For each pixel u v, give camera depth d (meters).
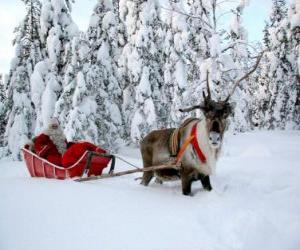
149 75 19.03
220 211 5.12
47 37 18.80
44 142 8.62
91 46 18.17
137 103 18.52
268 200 5.84
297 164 9.84
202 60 18.23
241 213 4.88
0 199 5.84
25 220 4.78
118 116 17.78
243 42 17.47
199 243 4.05
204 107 5.81
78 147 7.95
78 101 16.14
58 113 16.53
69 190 6.45
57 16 18.45
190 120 6.61
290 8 23.27
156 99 19.48
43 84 18.48
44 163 8.18
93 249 3.90
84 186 6.83
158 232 4.38
